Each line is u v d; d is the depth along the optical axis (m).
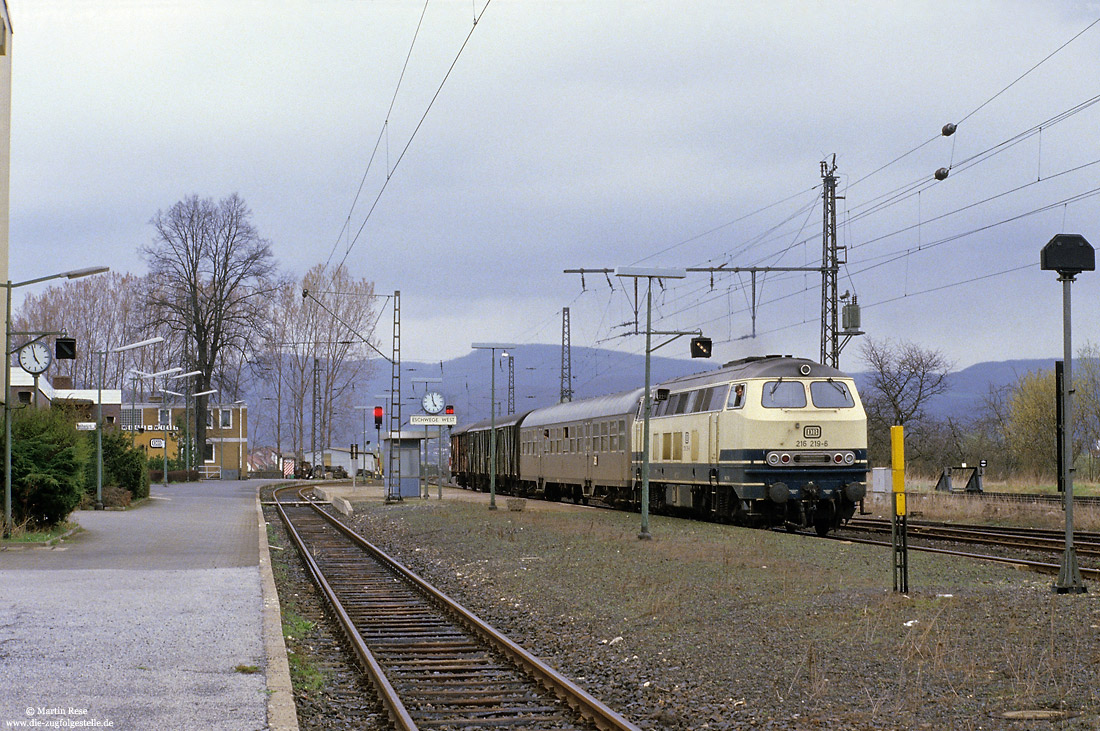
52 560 21.39
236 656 11.14
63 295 92.62
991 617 12.24
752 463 25.92
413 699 10.03
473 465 64.00
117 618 13.65
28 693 9.38
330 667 11.74
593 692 10.29
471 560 22.78
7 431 25.50
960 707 8.73
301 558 24.36
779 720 8.78
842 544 21.92
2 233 29.52
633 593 15.98
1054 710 8.45
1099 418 60.62
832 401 26.42
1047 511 31.86
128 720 8.47
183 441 76.06
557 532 26.95
